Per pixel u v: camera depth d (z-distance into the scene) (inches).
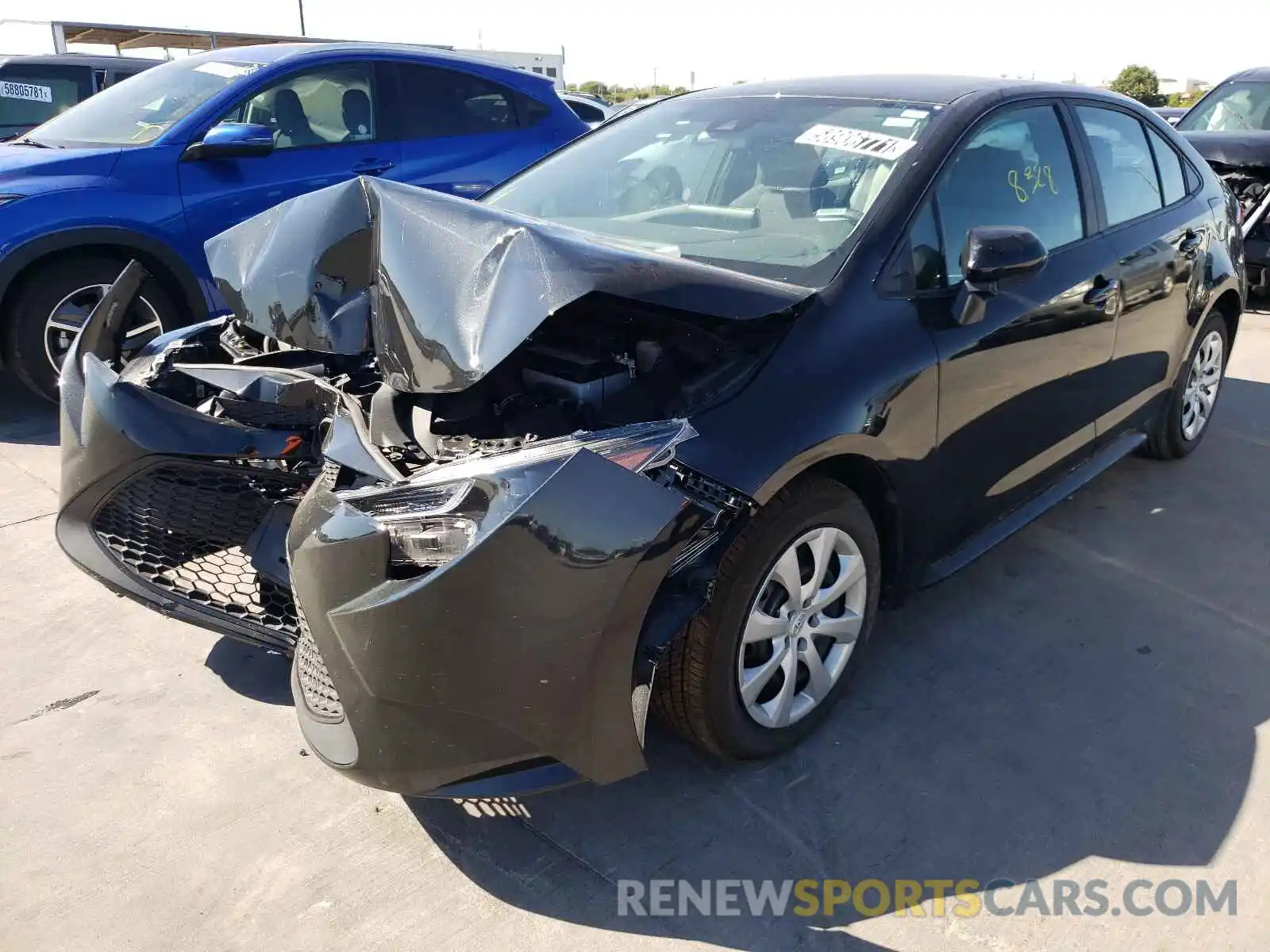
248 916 81.7
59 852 87.7
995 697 113.0
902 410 99.5
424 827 91.9
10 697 108.9
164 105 213.9
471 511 74.8
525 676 75.2
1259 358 259.8
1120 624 129.1
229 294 116.2
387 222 101.4
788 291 94.9
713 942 80.5
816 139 120.0
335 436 89.3
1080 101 141.7
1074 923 82.6
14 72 362.9
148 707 107.9
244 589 104.0
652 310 93.2
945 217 110.7
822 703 103.9
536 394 97.6
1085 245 133.2
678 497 77.3
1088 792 98.0
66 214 186.4
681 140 131.1
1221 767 101.9
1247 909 84.0
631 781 98.3
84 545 105.7
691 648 89.0
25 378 194.2
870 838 91.7
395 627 74.1
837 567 101.7
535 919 82.2
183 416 100.7
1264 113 328.8
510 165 248.8
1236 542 153.7
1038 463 130.7
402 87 234.8
